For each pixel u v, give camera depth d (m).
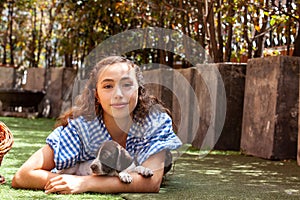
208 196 2.46
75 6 8.27
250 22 5.40
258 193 2.62
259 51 5.38
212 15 5.53
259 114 4.45
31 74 9.74
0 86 10.21
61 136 2.48
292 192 2.67
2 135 2.68
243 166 3.75
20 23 11.45
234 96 4.84
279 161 4.14
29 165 2.43
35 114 9.20
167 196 2.40
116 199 2.26
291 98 4.25
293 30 4.98
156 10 6.77
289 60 4.24
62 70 9.06
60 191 2.33
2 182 2.56
